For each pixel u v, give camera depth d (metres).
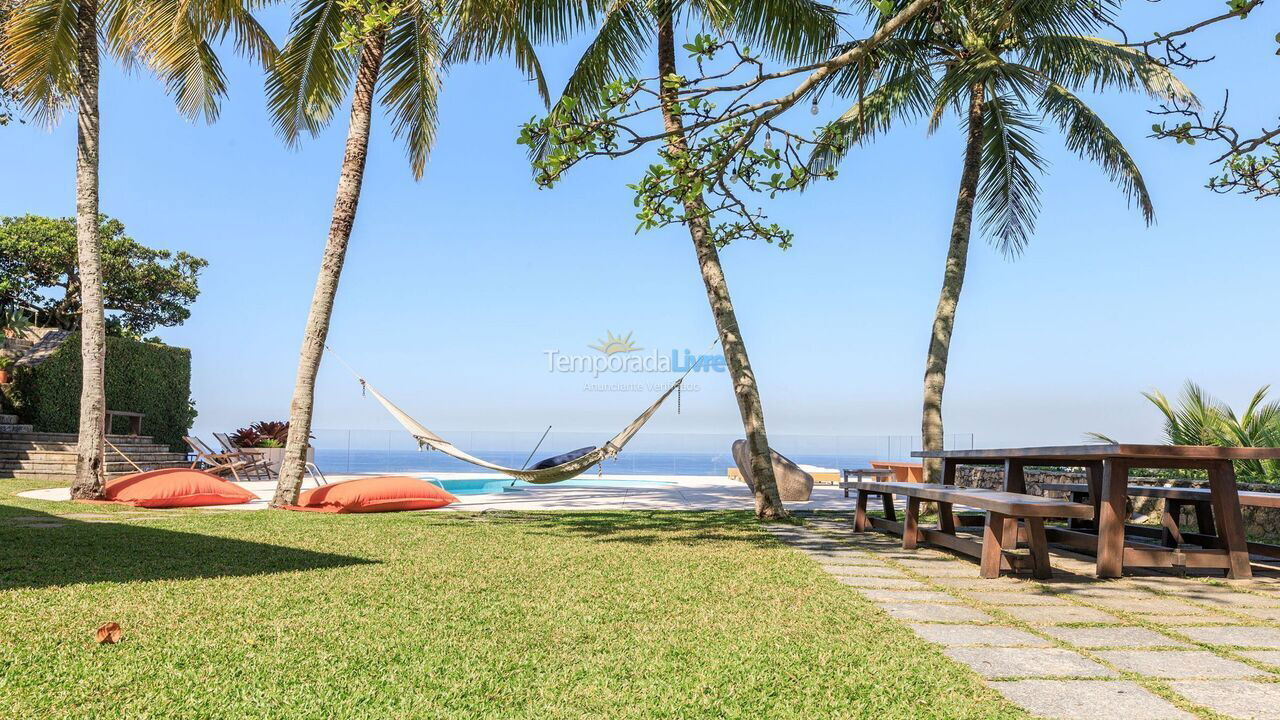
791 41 7.32
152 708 1.76
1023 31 8.45
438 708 1.80
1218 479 4.04
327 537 4.88
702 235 7.13
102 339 7.74
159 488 7.25
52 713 1.72
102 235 19.86
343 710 1.78
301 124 9.60
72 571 3.46
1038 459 5.14
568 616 2.77
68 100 8.61
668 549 4.63
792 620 2.79
